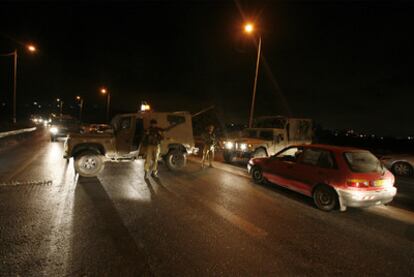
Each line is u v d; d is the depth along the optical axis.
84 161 7.87
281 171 7.00
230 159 12.84
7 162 10.09
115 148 8.38
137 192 6.51
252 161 8.23
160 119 9.25
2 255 3.38
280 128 13.14
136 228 4.37
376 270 3.40
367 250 3.95
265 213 5.41
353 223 5.08
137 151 8.67
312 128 14.35
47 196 5.89
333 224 4.98
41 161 10.48
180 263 3.36
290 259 3.59
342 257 3.71
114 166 10.20
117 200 5.80
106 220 4.65
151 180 7.89
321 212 5.66
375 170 5.69
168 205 5.61
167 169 9.77
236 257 3.57
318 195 5.85
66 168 9.16
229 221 4.85
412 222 5.27
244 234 4.32
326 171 5.81
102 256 3.45
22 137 22.09
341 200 5.42
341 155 5.76
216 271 3.21
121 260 3.37
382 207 6.25
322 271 3.33
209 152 10.77
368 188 5.36
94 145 8.25
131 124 8.71
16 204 5.30
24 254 3.42
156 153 8.30
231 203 5.94
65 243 3.76
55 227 4.28
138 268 3.21
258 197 6.54
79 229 4.24
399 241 4.31
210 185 7.55
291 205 6.05
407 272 3.37
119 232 4.19
